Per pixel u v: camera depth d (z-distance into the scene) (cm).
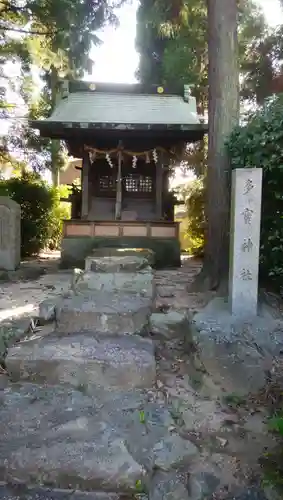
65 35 789
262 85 912
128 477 212
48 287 594
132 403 282
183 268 827
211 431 254
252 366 313
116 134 827
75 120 800
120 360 314
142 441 238
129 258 612
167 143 879
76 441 233
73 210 931
